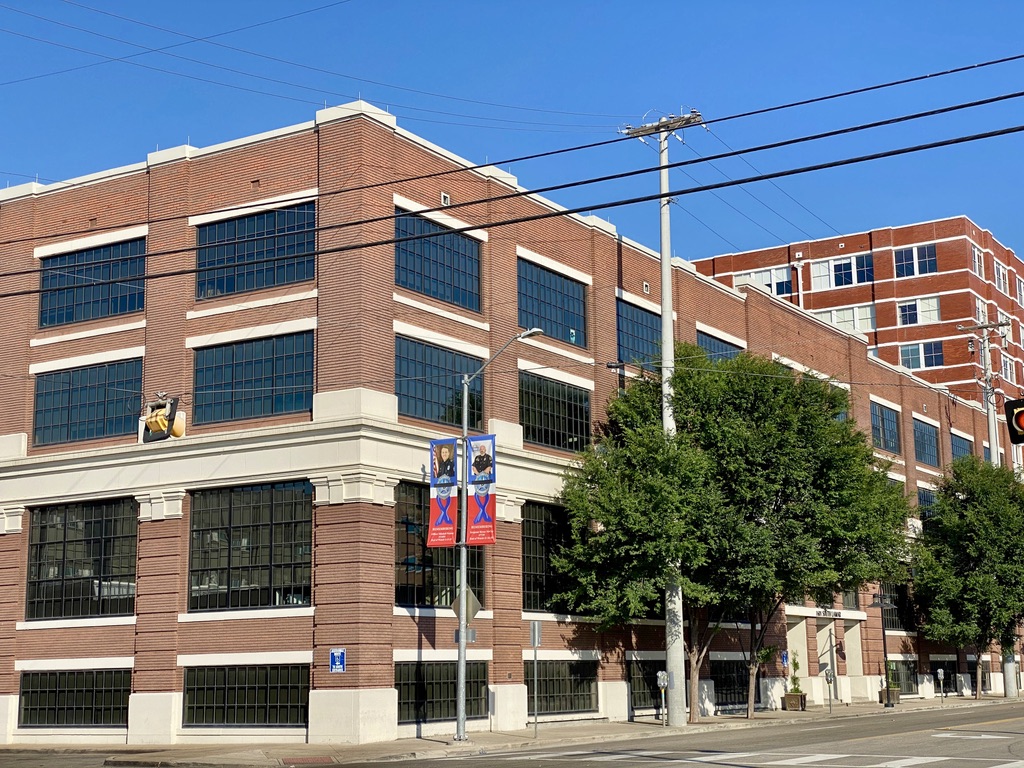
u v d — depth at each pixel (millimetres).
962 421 83250
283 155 39156
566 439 44969
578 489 42469
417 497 38125
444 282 40438
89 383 41656
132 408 40531
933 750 26734
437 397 39375
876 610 66875
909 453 73250
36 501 41312
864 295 95125
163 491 38719
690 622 45406
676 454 41219
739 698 53219
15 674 40781
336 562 35406
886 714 50969
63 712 39688
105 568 39969
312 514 36312
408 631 36688
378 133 38438
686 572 42938
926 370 91500
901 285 93688
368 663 34719
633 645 47062
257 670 36406
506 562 40875
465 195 41844
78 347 41938
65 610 40531
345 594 35031
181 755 31500
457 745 32750
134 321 40969
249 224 39469
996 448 73000
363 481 35562
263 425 37844
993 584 64438
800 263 98625
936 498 69000
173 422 38938
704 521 41875
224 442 37719
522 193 21359
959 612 66438
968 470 67875
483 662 39719
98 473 40250
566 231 46562
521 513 42188
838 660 63500
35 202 43906
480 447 35531
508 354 42438
